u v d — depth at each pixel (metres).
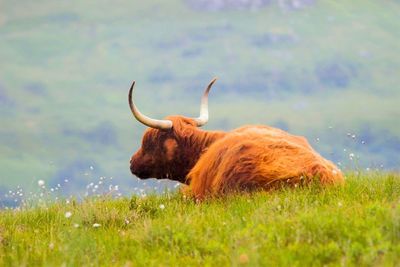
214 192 41.81
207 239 30.39
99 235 34.41
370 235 27.42
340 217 29.75
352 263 25.88
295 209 33.88
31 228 40.47
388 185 39.50
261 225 30.52
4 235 36.69
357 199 36.19
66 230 35.06
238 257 26.05
